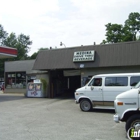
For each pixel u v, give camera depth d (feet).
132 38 150.92
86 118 37.14
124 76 41.93
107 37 156.56
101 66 62.59
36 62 74.49
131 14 157.48
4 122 33.81
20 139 24.35
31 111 45.21
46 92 78.64
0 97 79.36
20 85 102.83
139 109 23.25
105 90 43.27
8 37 219.61
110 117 38.11
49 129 29.07
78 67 66.23
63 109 48.21
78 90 46.09
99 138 24.53
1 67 193.36
